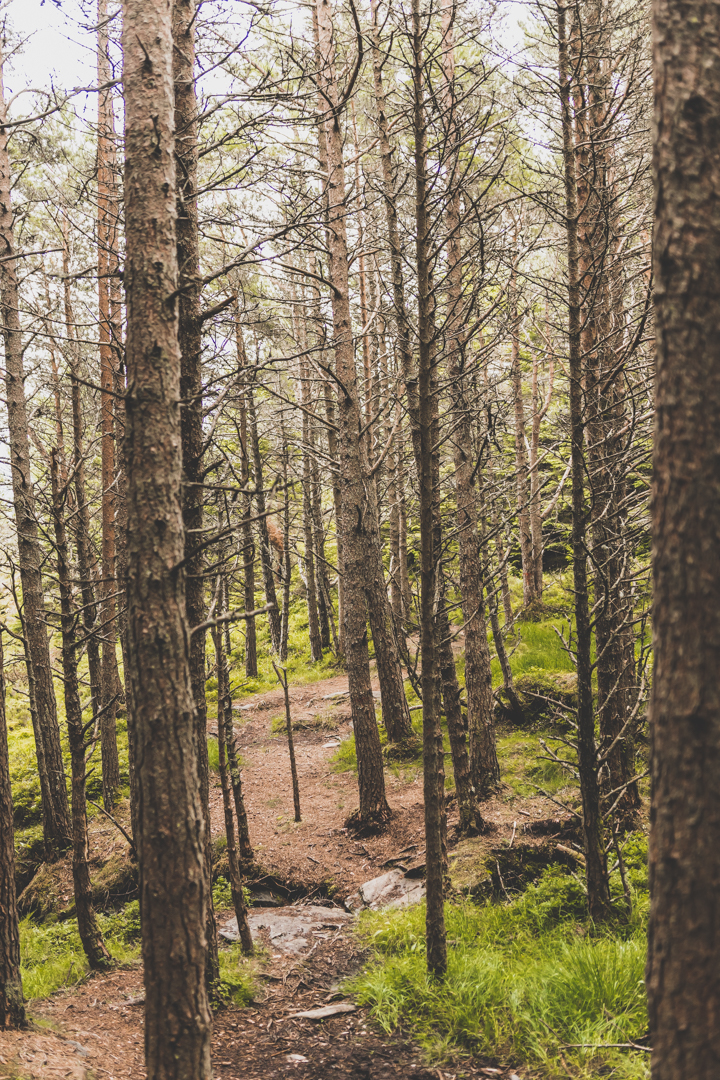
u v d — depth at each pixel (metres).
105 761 9.92
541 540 13.45
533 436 13.16
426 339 4.84
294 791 8.70
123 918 7.19
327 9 8.24
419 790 8.86
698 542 2.01
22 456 8.43
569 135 4.95
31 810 10.03
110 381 10.05
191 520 4.85
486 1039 4.30
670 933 2.01
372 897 6.68
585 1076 3.80
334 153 8.65
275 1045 4.60
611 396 6.20
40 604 8.81
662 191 2.12
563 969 4.58
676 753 2.02
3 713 4.69
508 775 8.16
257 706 14.73
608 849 5.30
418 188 4.76
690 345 2.04
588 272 4.97
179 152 4.92
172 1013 2.95
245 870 7.43
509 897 5.95
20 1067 3.81
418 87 4.68
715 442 2.01
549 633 11.53
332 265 8.58
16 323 8.28
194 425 4.90
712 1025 1.92
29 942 6.86
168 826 3.00
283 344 11.97
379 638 10.38
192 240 4.99
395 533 14.69
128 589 3.15
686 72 2.08
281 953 5.92
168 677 3.06
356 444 8.43
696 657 2.00
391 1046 4.44
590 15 5.59
